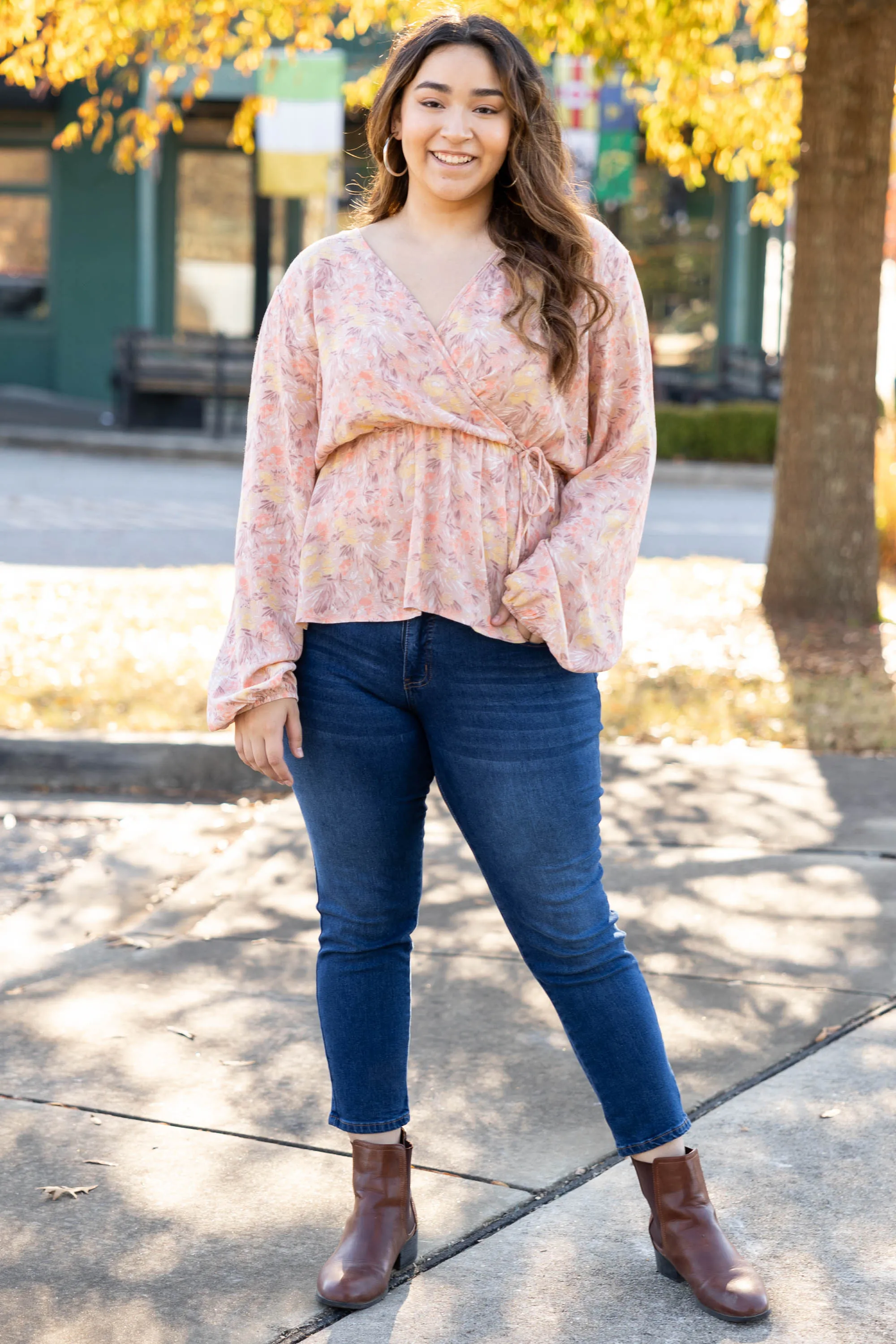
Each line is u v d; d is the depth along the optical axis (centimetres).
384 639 220
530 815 220
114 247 2088
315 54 1670
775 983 354
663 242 2206
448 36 216
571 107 1650
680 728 614
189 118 2133
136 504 1356
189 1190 265
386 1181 236
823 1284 232
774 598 854
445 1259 242
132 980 367
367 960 233
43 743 566
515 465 220
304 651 228
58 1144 282
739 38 1065
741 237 2166
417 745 226
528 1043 325
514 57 216
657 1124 228
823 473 834
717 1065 311
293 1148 281
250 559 227
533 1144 280
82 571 984
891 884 423
